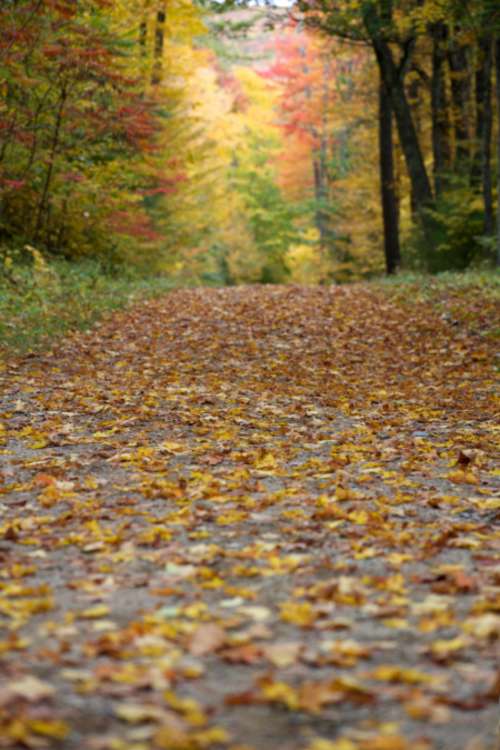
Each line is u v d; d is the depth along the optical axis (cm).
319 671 364
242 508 629
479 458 792
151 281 2620
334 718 325
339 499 653
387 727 314
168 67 3198
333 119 4272
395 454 812
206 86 4741
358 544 538
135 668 359
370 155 4047
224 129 4981
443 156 3288
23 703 323
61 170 2280
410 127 2992
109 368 1287
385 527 579
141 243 2773
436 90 3130
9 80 1967
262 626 407
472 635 400
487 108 2622
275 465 758
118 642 387
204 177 3819
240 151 5909
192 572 487
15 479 718
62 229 2412
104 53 2047
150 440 866
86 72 2059
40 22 1928
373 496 666
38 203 2323
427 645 392
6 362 1284
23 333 1466
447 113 3216
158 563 509
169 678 350
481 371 1265
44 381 1173
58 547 543
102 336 1559
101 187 2350
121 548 533
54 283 1909
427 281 2322
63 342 1475
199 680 355
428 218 2892
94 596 452
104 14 2244
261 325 1705
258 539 557
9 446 837
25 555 525
